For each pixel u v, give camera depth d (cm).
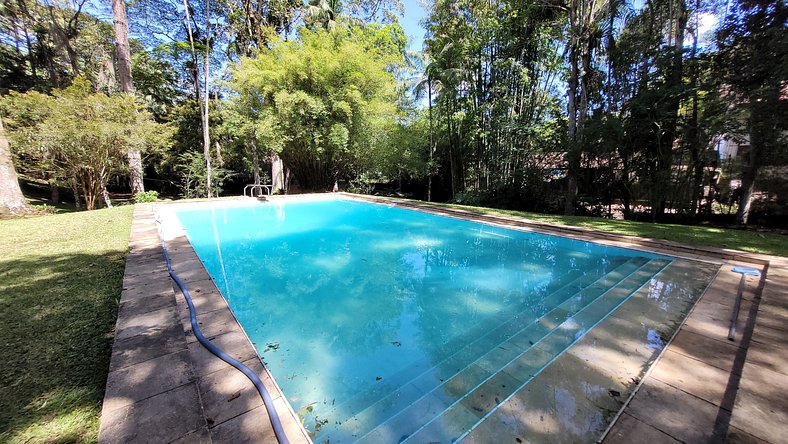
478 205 896
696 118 546
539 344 190
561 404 133
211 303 220
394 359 198
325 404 156
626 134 587
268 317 258
